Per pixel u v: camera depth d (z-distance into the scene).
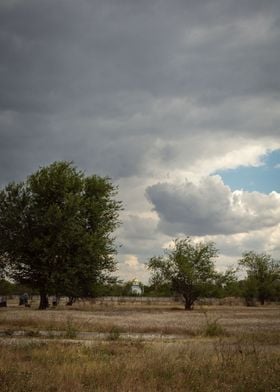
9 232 56.69
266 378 11.47
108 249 59.66
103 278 59.44
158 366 13.07
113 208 62.41
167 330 28.28
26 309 56.56
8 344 19.58
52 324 30.00
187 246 68.81
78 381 11.52
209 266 67.81
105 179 63.06
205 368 12.91
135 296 114.00
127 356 15.57
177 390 11.14
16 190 57.69
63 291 56.88
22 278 58.31
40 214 56.25
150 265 68.19
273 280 91.12
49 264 56.53
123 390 10.79
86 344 20.41
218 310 62.06
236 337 23.20
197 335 26.25
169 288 67.94
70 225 55.62
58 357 15.09
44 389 10.62
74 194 58.84
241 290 87.75
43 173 58.34
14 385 10.52
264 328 30.59
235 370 12.66
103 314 47.22
